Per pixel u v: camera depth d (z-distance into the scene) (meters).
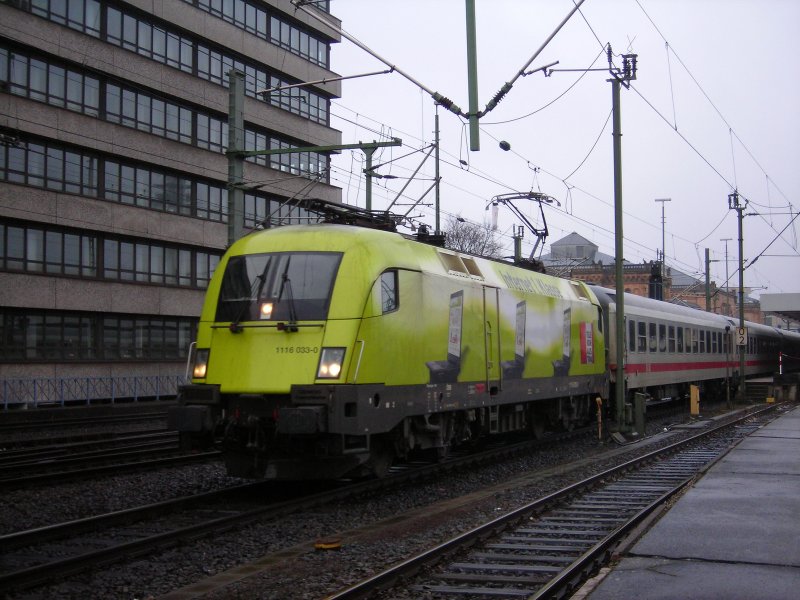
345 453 11.55
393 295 12.65
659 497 12.01
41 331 32.78
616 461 17.23
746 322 45.38
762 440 19.73
